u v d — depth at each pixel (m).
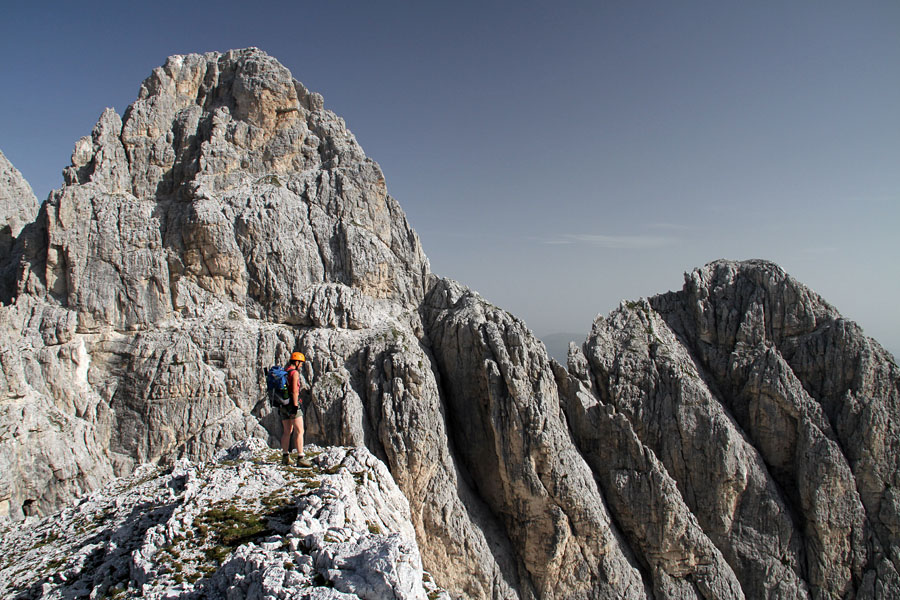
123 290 47.59
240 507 19.03
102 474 41.81
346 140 62.22
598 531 43.75
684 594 43.62
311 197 56.38
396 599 12.54
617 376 50.25
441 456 45.22
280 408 23.52
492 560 43.31
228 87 60.47
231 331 47.88
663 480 45.19
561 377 50.31
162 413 44.25
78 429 42.34
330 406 44.84
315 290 52.22
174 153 56.03
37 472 38.88
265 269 51.41
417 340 52.16
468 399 49.34
